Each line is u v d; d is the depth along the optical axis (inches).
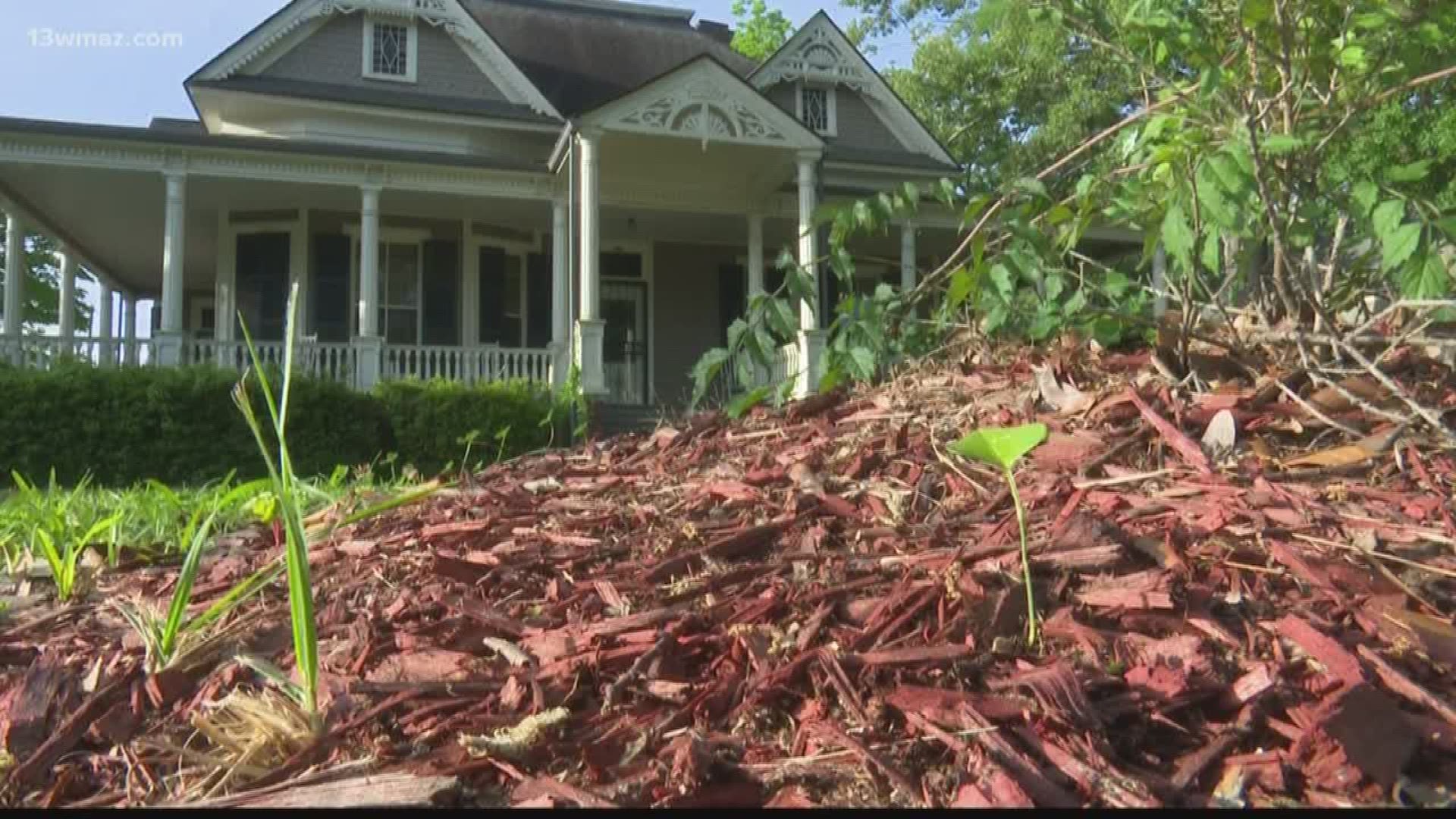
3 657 91.0
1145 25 106.6
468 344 592.4
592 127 481.7
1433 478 90.8
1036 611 72.2
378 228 579.2
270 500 146.9
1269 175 112.0
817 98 687.7
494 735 64.7
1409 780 53.8
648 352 652.1
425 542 108.5
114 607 104.7
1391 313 126.1
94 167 471.2
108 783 66.3
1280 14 100.7
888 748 58.9
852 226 144.4
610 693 67.7
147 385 406.6
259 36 568.7
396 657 77.2
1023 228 123.6
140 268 732.7
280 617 91.2
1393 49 106.4
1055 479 96.7
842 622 74.3
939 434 114.3
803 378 377.7
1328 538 79.4
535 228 618.2
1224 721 59.9
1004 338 142.6
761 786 57.1
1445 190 243.1
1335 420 103.4
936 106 924.0
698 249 663.1
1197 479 91.8
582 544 99.2
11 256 542.6
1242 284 137.9
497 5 730.2
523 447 444.5
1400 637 66.2
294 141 488.4
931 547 86.0
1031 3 113.2
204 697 76.2
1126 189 121.5
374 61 599.5
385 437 439.8
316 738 66.5
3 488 382.9
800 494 102.2
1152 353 122.1
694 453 133.5
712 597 81.7
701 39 775.7
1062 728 58.5
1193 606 70.6
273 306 569.9
